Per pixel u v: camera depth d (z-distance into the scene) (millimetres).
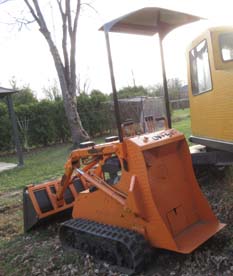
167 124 4711
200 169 7055
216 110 6020
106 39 4070
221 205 5863
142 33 4914
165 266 4145
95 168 4895
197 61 6746
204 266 3994
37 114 21828
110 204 4434
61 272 4422
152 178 4059
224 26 5832
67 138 23250
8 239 6023
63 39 17688
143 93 34719
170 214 4152
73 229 4742
